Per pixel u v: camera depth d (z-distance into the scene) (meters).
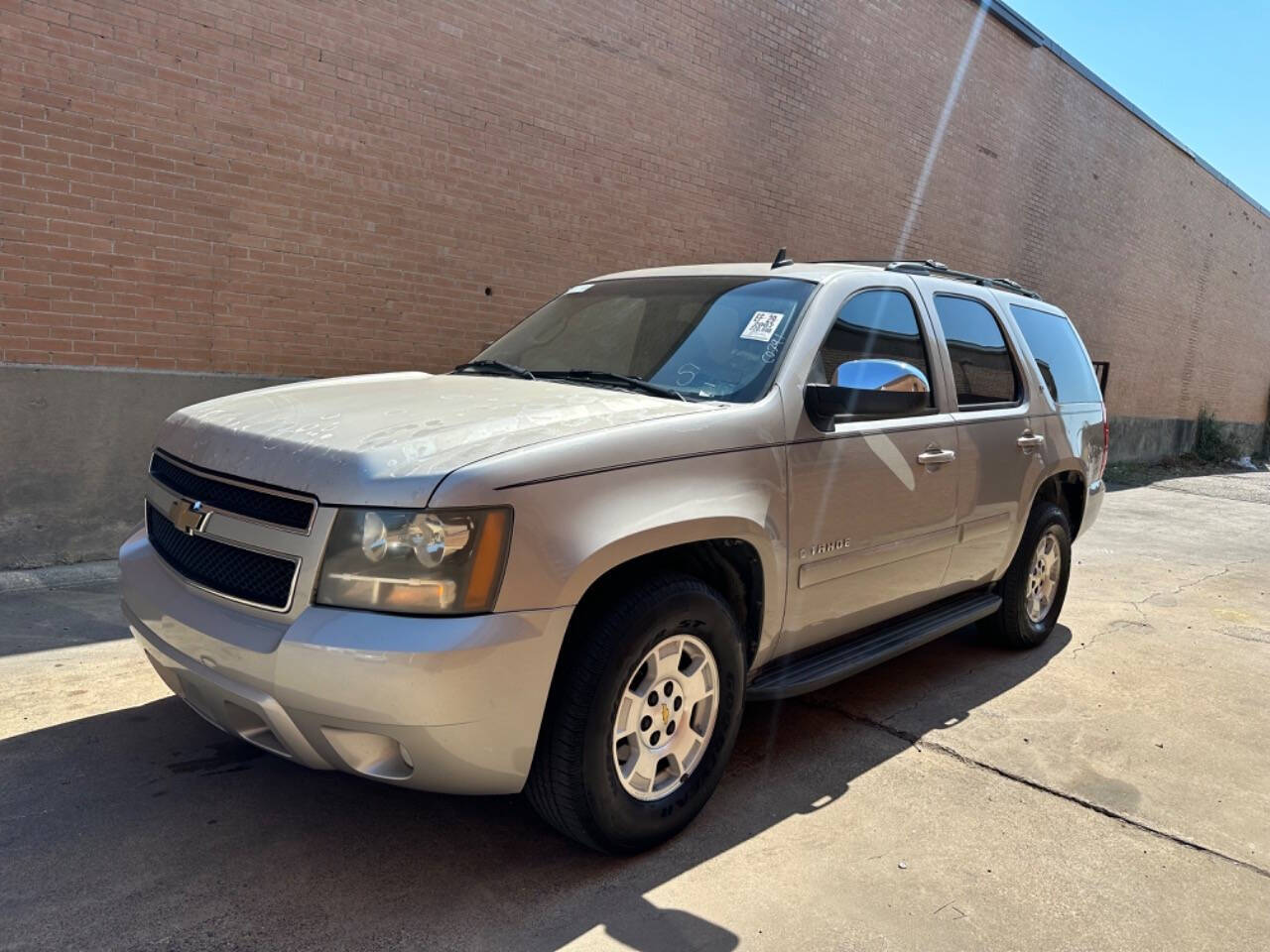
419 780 2.50
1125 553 8.74
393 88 6.86
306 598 2.46
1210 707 4.50
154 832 2.88
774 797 3.35
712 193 9.59
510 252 7.77
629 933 2.52
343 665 2.35
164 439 3.23
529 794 2.72
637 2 8.57
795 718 4.12
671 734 2.96
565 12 7.95
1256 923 2.72
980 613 4.64
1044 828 3.22
